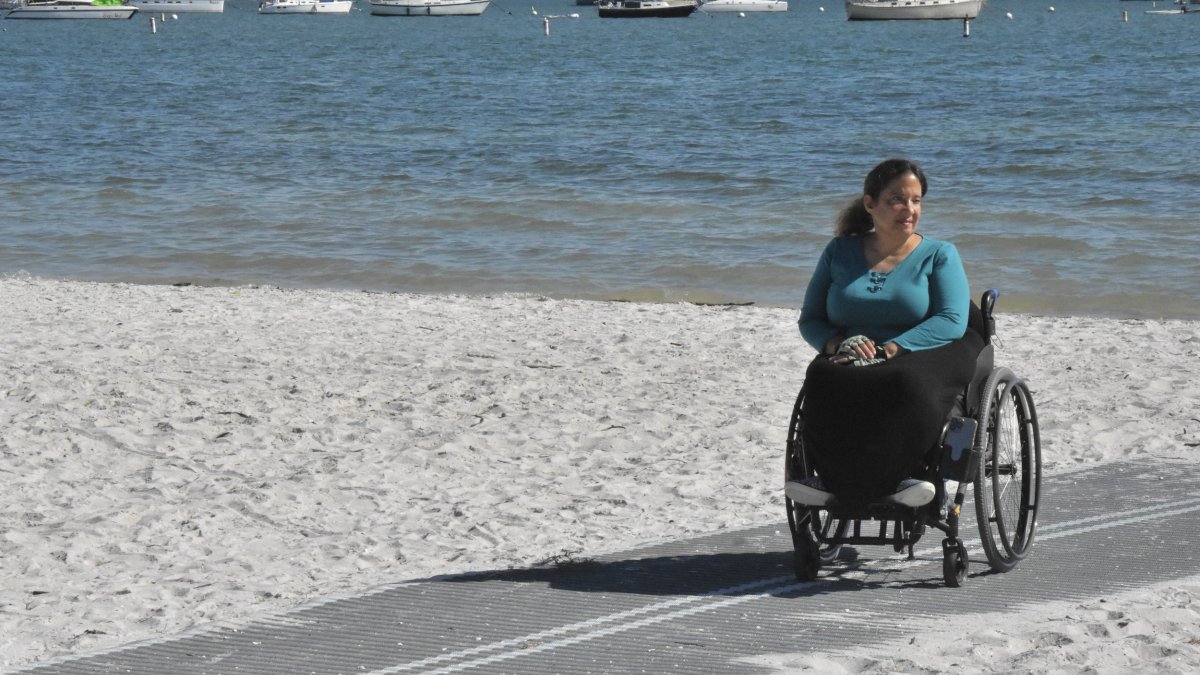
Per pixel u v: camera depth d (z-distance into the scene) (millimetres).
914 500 6008
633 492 8797
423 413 11039
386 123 45656
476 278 20438
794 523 6551
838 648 5574
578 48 101438
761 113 47812
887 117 45375
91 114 49844
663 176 31500
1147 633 5602
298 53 98750
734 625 5938
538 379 12250
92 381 11992
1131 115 43844
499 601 6430
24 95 59656
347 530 8109
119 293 18047
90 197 28641
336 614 6312
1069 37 108938
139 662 5719
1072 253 21203
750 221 25016
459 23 167000
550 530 7965
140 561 7555
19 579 7234
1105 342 14070
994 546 6469
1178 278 19359
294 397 11555
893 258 6371
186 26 162500
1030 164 32062
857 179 30531
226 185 30594
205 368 12695
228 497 8773
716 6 186875
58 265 21750
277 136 41719
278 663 5652
